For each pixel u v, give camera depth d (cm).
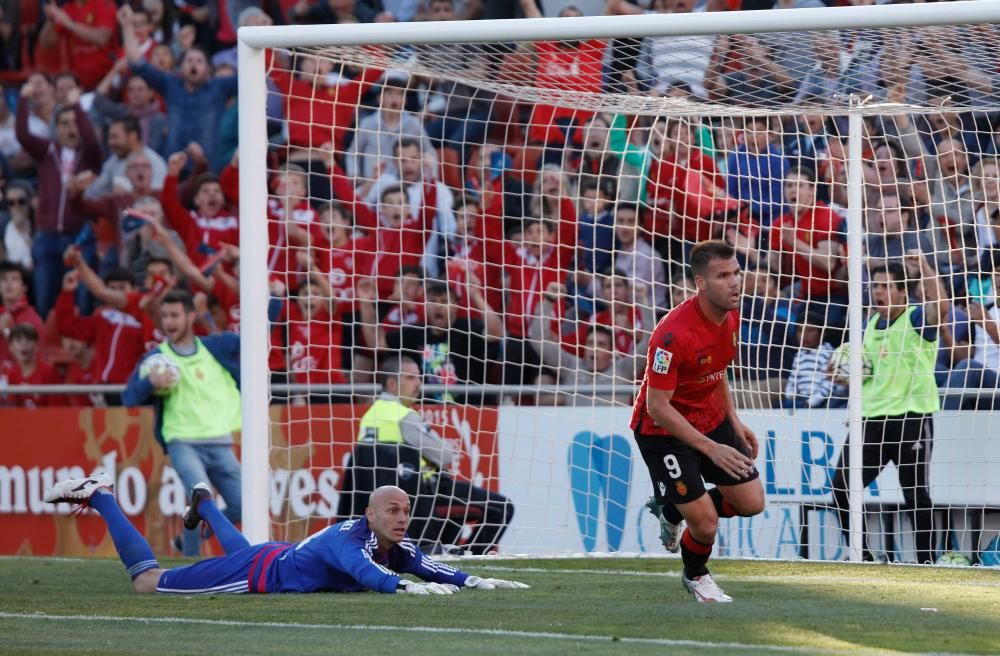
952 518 2828
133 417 3331
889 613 1789
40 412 3403
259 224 2645
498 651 1448
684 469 1866
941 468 2845
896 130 3241
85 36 4306
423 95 3938
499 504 3048
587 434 3039
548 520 3045
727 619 1728
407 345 3609
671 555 2850
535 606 1908
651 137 3331
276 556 2108
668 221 3538
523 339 3347
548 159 3709
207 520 2197
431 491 2994
